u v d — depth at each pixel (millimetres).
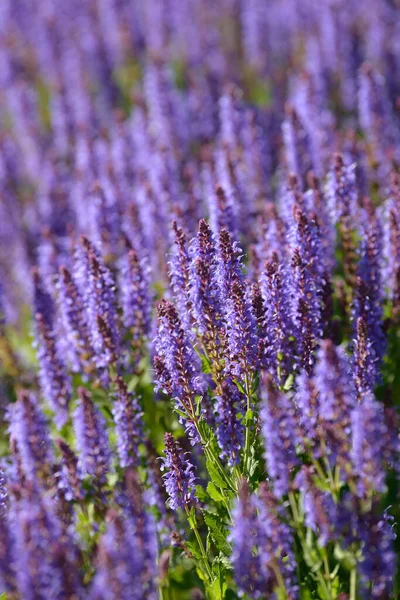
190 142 2576
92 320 1784
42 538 1492
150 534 1504
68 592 1460
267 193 2188
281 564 1534
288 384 1669
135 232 2010
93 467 1674
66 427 1890
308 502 1521
